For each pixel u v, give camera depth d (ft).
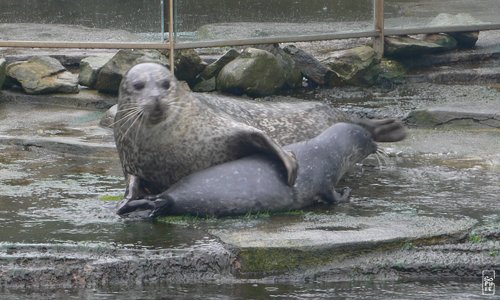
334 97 164.14
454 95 162.20
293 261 90.84
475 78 173.58
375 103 157.79
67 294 86.12
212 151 104.78
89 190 113.19
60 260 89.04
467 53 183.52
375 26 176.55
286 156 101.45
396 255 92.32
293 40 170.60
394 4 177.06
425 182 115.34
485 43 191.93
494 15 184.14
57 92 161.89
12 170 123.13
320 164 104.99
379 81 172.65
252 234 94.12
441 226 95.96
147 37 162.71
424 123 146.20
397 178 117.60
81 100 159.94
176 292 86.53
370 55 171.94
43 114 154.20
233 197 100.63
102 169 124.47
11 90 163.73
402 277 91.45
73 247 90.58
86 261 88.94
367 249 92.02
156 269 88.89
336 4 172.76
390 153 129.39
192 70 164.86
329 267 91.15
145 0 161.27
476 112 144.25
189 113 104.88
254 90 161.99
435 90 166.91
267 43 168.86
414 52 178.40
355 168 122.52
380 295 86.43
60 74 164.04
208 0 163.12
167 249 90.22
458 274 92.02
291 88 169.58
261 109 119.85
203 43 163.12
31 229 96.63
